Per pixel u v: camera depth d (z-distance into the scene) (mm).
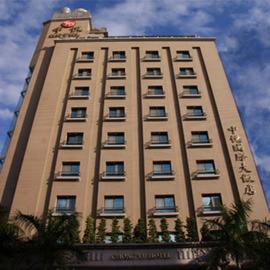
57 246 22984
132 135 38062
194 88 43125
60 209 32500
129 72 44969
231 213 24625
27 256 22828
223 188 33812
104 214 31703
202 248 26641
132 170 35156
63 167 35500
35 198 33000
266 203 32594
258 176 34562
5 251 23078
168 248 26797
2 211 25062
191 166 35375
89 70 45531
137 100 41750
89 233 28359
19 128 39812
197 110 40719
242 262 25281
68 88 43188
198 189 33625
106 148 36719
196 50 47969
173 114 40156
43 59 48344
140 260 26359
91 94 42125
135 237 28000
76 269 25984
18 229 24297
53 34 52656
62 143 37188
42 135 37906
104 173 34688
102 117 39906
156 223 31422
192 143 37156
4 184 34906
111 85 43250
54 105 40844
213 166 35688
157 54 47625
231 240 23328
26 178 34281
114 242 27484
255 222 24781
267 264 22516
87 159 35938
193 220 28828
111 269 26359
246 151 36406
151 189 33562
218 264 24062
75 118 39344
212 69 44750
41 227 23828
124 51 47812
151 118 39344
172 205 32906
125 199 32969
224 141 37406
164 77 44219
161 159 36000
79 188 33688
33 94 43438
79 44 48625
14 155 37312
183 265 26172
